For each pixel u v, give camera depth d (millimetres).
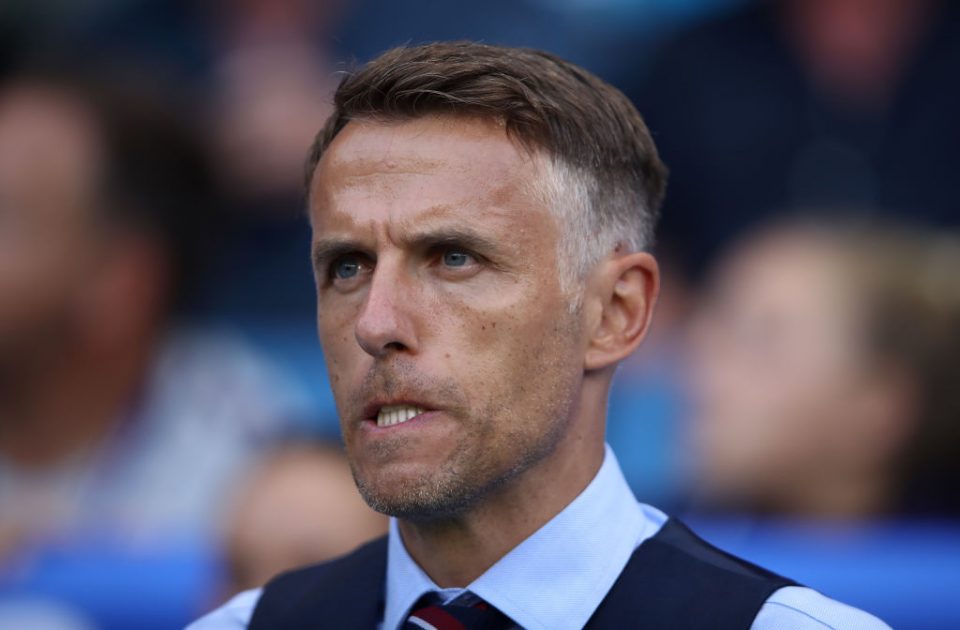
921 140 15305
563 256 6164
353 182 6117
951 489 11703
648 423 13562
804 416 11828
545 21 16750
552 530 6355
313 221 6328
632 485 13094
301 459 10422
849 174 15242
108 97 13711
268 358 14414
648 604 6305
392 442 5941
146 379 13273
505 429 6012
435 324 5941
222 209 15055
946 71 15336
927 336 11828
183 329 13766
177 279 13742
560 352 6160
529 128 6129
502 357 5984
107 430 12984
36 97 13508
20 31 16062
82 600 10352
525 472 6266
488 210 5973
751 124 15328
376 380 5926
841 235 12898
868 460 11727
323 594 6949
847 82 15336
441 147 6039
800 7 15359
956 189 15297
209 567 10391
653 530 6793
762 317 12188
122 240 13297
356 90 6324
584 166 6297
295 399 14023
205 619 7328
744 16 15539
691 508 12375
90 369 12961
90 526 12352
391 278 5941
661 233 15242
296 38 16422
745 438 12055
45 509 12562
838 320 11875
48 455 12797
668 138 15414
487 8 16672
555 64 6531
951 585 9891
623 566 6477
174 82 15062
